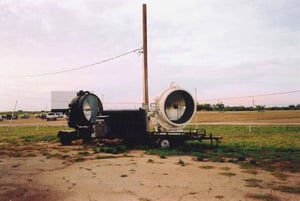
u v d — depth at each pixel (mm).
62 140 20062
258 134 24703
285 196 7348
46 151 16812
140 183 8844
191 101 17375
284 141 19281
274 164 11500
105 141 20031
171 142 16844
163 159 13234
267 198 7199
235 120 50594
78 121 20953
